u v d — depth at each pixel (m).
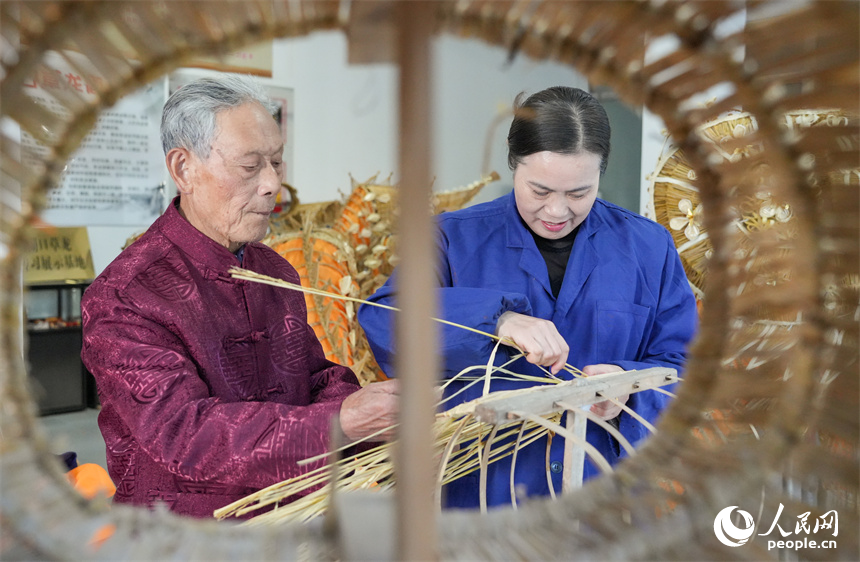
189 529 0.44
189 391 1.06
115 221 3.26
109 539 0.40
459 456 1.16
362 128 3.98
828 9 0.32
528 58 0.41
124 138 3.18
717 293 0.51
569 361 1.39
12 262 0.40
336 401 1.04
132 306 1.13
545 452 1.27
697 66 0.39
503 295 1.29
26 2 0.33
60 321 3.53
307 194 3.81
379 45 0.36
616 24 0.38
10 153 0.38
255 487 1.10
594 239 1.46
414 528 0.32
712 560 0.40
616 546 0.42
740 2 0.35
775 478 0.43
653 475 0.47
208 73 3.14
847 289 0.44
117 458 1.20
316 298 2.13
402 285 0.32
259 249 1.44
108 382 1.07
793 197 0.43
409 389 0.32
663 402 1.26
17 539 0.38
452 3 0.39
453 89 3.95
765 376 0.50
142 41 0.38
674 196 1.91
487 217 1.50
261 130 1.21
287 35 0.39
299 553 0.44
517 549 0.43
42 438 0.42
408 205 0.31
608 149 1.32
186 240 1.23
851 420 0.42
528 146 1.28
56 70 0.37
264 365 1.30
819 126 0.39
